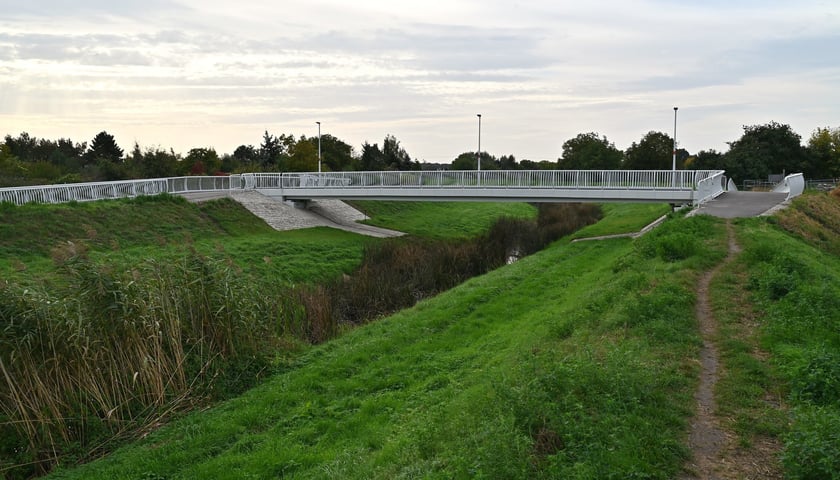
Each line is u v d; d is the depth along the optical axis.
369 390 10.52
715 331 9.81
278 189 39.59
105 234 25.02
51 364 9.53
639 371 7.59
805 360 7.68
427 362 11.69
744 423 6.55
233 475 7.64
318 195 38.75
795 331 9.12
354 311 18.52
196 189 37.28
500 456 5.67
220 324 11.91
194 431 9.31
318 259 26.38
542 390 7.10
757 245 15.21
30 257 20.92
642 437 6.09
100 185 29.77
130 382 10.30
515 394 6.91
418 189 35.53
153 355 10.71
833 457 5.11
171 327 11.15
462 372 10.77
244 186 41.00
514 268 21.70
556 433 6.26
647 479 5.47
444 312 15.23
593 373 7.37
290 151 61.38
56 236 23.17
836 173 64.62
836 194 35.16
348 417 9.34
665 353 8.73
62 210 25.20
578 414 6.52
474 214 49.84
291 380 11.17
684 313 10.61
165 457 8.41
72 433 9.48
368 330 14.53
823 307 10.12
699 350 8.94
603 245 25.34
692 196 29.03
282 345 13.18
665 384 7.55
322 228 36.38
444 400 9.19
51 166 50.19
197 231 29.31
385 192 36.50
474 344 12.63
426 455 6.93
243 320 12.26
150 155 53.50
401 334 13.55
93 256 20.81
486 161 77.31
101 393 9.92
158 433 9.57
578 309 12.31
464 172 35.06
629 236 27.50
